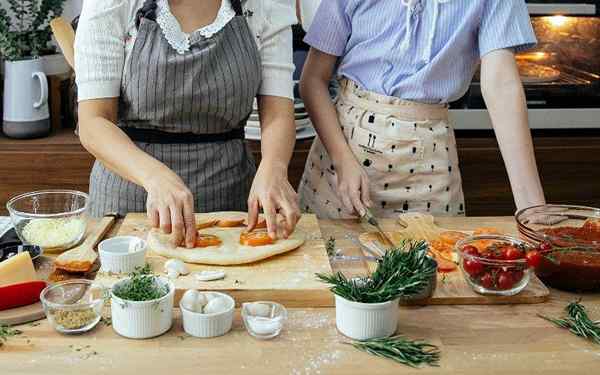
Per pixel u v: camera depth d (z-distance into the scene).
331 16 2.11
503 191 2.92
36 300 1.47
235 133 2.05
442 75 2.02
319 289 1.51
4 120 2.80
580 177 2.96
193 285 1.51
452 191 2.11
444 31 1.98
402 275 1.42
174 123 1.92
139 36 1.82
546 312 1.52
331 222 1.97
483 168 2.89
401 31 2.00
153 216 1.61
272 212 1.69
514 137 1.94
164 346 1.35
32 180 2.77
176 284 1.51
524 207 1.89
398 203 2.10
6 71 2.76
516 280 1.53
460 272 1.65
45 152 2.74
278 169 1.80
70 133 2.89
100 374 1.26
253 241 1.67
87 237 1.76
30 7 2.85
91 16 1.80
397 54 2.02
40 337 1.37
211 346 1.35
